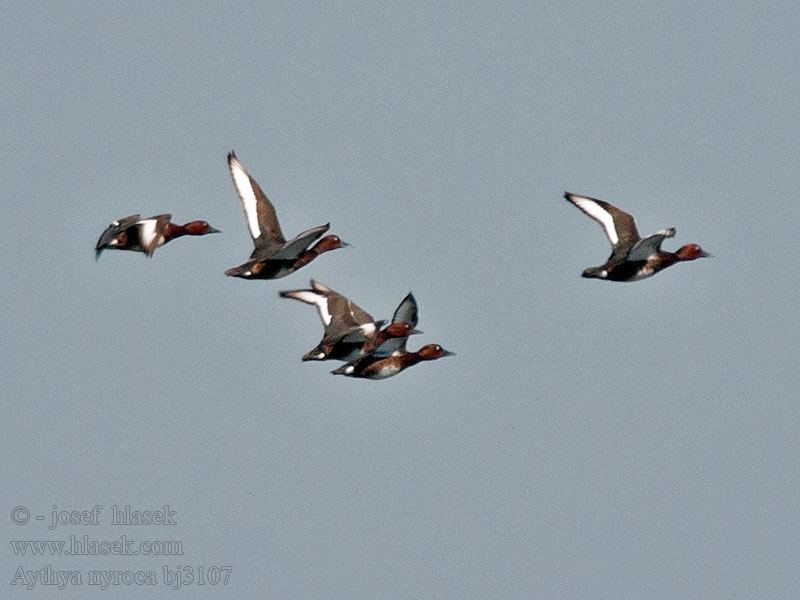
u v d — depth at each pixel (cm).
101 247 2417
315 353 2514
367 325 2391
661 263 2706
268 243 2564
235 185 2614
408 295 2527
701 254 2750
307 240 2439
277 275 2577
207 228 2828
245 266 2544
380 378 2555
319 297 2567
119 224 2428
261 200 2606
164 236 2794
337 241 2659
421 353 2575
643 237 2622
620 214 2677
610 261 2642
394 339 2562
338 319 2523
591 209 2691
